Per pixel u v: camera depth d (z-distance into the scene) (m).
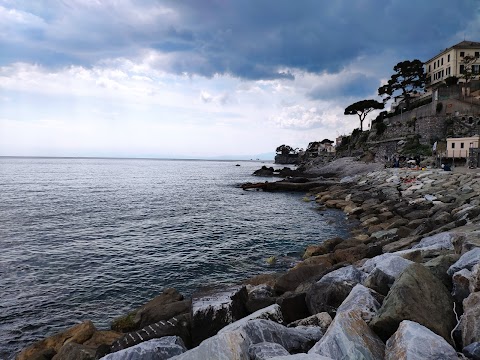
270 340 5.68
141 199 45.00
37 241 22.41
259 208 37.34
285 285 12.11
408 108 83.88
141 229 26.45
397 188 37.09
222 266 17.59
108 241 22.59
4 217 30.56
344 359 4.66
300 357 4.14
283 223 28.58
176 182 75.38
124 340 7.80
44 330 11.57
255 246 21.33
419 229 17.98
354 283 8.65
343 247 17.89
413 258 9.62
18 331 11.49
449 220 17.97
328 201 37.88
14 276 16.17
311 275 12.45
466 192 26.20
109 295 14.20
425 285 5.79
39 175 93.44
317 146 179.38
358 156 81.69
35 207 36.56
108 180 79.81
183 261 18.38
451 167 42.03
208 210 35.97
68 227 26.91
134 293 14.40
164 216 32.28
